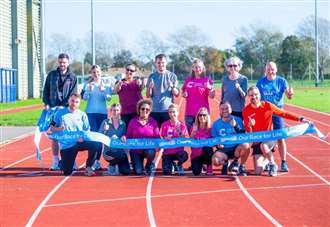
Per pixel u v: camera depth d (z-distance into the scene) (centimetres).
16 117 2670
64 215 783
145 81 1157
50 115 1133
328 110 2983
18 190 961
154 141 1091
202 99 1140
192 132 1091
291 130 1063
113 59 9338
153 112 1140
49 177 1087
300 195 894
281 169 1119
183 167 1197
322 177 1052
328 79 9412
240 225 721
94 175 1100
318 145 1552
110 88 1177
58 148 1180
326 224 723
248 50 9819
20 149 1560
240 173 1086
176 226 719
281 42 9750
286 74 9538
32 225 733
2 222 749
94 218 764
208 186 973
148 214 782
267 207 815
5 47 4341
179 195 903
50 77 1145
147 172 1114
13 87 4269
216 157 1062
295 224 723
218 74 9762
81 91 1182
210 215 772
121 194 916
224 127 1079
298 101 3869
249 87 1078
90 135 1087
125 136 1109
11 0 4478
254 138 1055
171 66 9538
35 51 4916
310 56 9344
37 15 4981
